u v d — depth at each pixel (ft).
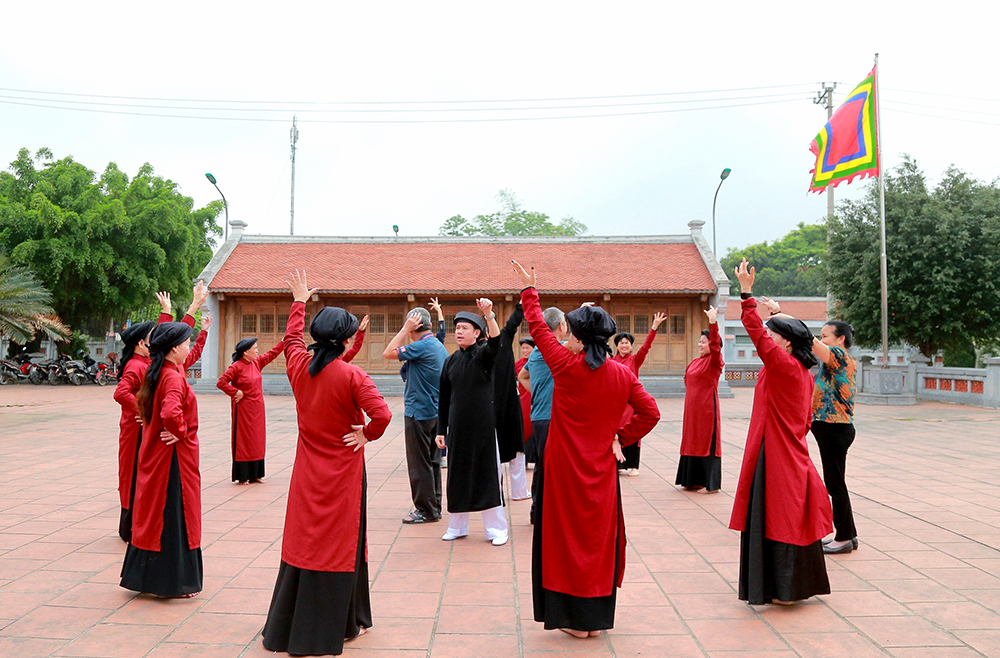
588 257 73.92
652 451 33.30
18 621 12.52
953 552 17.03
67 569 15.47
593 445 11.63
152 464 13.57
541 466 13.35
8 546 17.22
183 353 13.83
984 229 58.49
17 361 80.53
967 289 59.88
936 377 60.80
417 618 12.84
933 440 36.99
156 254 81.82
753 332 13.24
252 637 11.91
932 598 13.93
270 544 17.44
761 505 13.23
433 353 19.70
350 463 11.43
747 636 12.12
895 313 63.10
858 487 24.76
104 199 83.46
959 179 64.03
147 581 13.46
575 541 11.59
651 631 12.34
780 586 13.02
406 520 19.77
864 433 39.93
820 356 16.44
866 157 54.65
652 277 69.00
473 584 14.67
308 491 11.30
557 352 11.64
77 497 22.56
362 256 74.79
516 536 18.45
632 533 18.75
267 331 69.41
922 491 24.11
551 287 66.95
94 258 77.77
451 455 17.71
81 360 81.97
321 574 11.09
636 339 69.46
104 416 46.60
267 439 36.96
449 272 71.00
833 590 14.39
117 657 11.07
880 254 60.18
